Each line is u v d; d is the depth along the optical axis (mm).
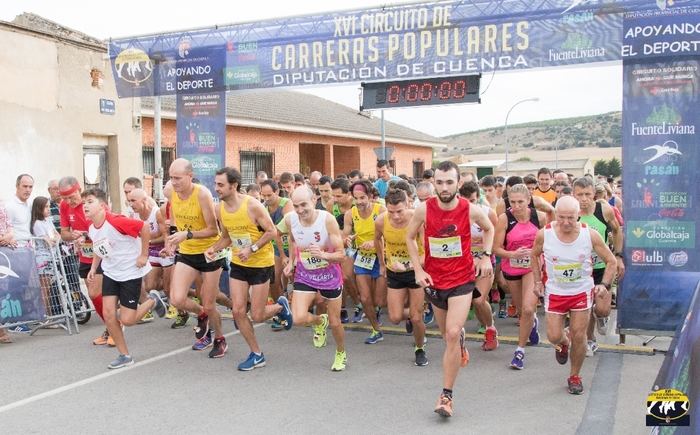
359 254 7156
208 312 6645
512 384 5766
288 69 8930
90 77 13164
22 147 11703
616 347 6871
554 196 9969
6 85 11391
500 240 6441
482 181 8656
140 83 9930
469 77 8180
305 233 5938
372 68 8422
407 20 8172
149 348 7180
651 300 6859
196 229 6402
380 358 6703
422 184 7316
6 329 7773
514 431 4660
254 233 6152
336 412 5102
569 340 5691
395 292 6352
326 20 8625
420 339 6391
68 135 12648
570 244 5188
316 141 24734
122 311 6352
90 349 7211
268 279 6387
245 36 9148
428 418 4945
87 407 5293
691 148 6668
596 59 7223
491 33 7754
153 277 8094
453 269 5031
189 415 5074
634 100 6844
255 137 21438
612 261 5262
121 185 13914
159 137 11297
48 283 7965
